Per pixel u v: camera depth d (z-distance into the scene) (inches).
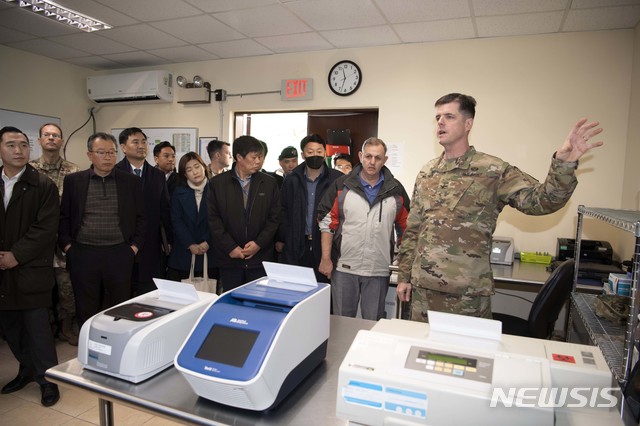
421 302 70.1
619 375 39.0
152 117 185.3
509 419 29.2
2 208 82.7
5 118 164.2
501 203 65.6
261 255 102.8
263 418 35.5
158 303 47.4
